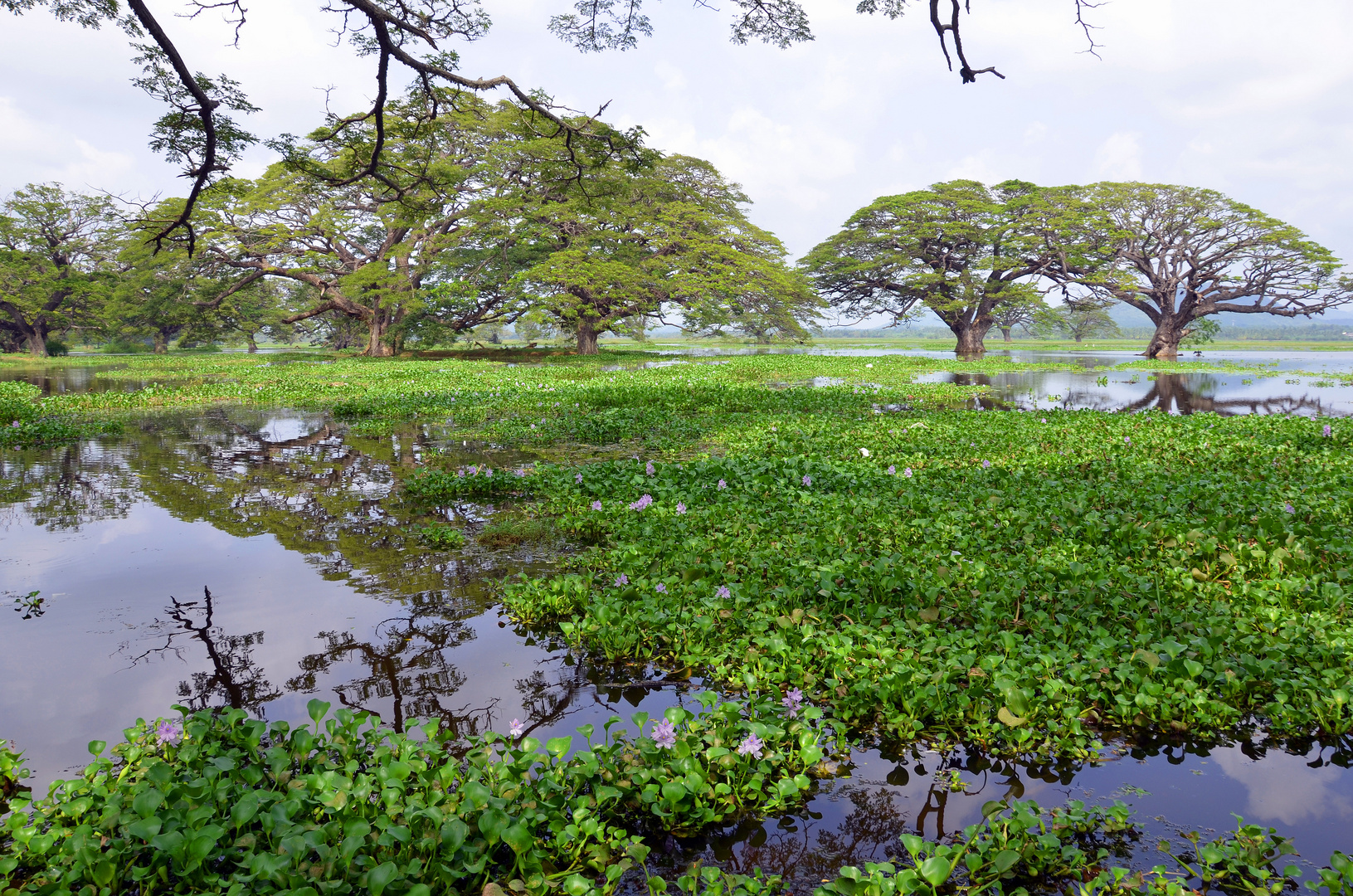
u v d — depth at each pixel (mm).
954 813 3170
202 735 3359
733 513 7211
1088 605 4719
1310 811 3146
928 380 25938
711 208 49938
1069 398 20672
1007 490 7898
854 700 3824
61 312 57531
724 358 41219
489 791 2816
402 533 7246
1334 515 6570
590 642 4793
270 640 4879
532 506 8086
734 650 4414
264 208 42438
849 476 8641
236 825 2674
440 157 39844
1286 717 3689
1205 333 56469
